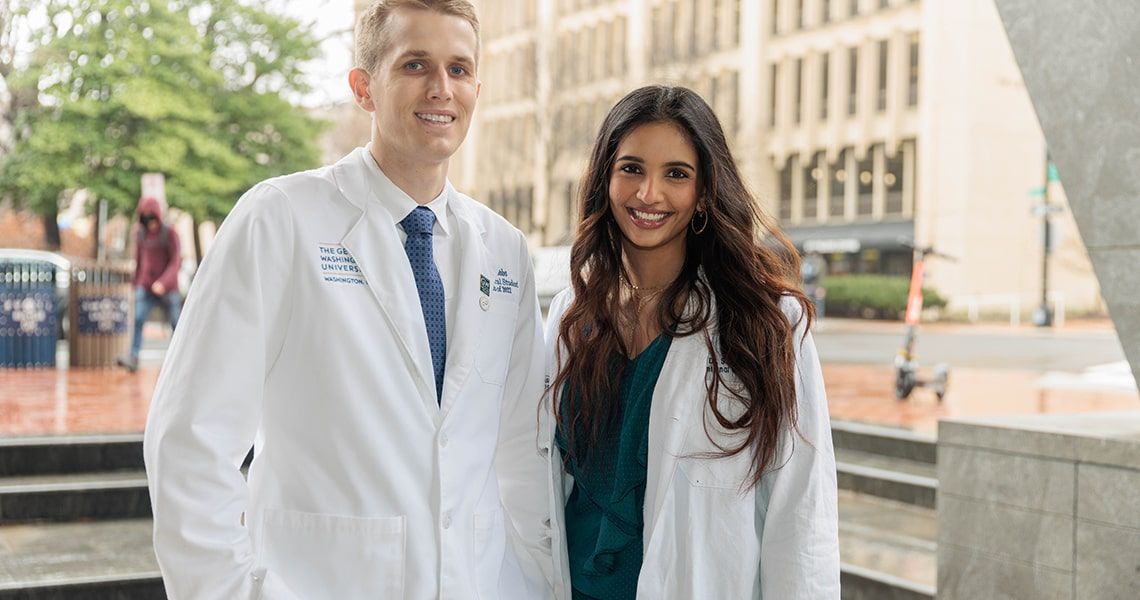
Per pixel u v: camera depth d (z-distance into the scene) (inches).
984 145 1146.0
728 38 1364.4
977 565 144.6
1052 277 1125.7
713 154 87.4
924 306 1039.0
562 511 90.7
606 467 88.4
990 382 421.4
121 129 908.6
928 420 296.8
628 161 88.0
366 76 83.1
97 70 864.9
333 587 75.9
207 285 75.0
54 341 442.9
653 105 87.7
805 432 83.6
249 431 75.3
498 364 85.4
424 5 79.1
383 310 78.7
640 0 1379.2
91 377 394.0
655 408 85.1
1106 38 125.3
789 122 1332.4
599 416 88.6
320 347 76.9
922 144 1178.0
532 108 1318.9
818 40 1296.8
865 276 1153.4
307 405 77.2
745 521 83.1
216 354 73.4
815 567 81.6
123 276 462.6
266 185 78.7
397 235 81.0
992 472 142.6
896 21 1222.9
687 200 87.6
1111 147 126.0
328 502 76.5
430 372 80.0
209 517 71.9
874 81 1255.5
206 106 921.5
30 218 1181.1
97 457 228.8
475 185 1720.0
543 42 1263.5
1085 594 130.3
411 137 79.2
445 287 83.1
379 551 76.0
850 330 892.6
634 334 90.4
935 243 1159.0
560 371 91.7
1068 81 129.8
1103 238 128.0
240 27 984.3
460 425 81.1
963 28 1146.0
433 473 79.1
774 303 85.4
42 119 901.8
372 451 76.6
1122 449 126.3
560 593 89.1
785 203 1350.9
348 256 79.0
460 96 80.0
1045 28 131.7
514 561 89.9
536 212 1510.8
